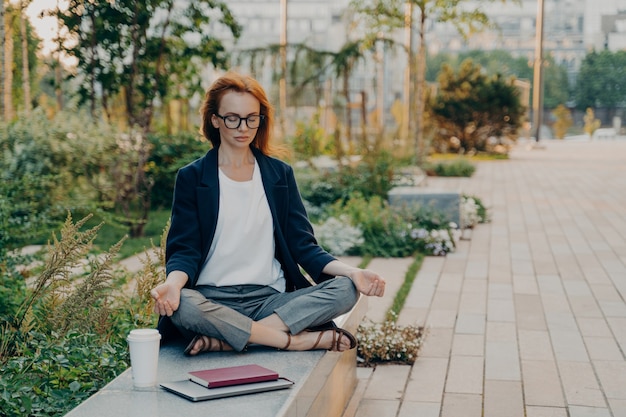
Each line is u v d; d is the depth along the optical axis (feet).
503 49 153.28
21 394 9.33
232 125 10.92
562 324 18.61
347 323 12.05
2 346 11.21
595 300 21.12
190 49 36.35
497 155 89.61
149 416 7.93
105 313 11.75
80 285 11.89
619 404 13.26
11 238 18.83
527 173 66.85
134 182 32.81
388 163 40.68
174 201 10.98
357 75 70.95
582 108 152.46
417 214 31.73
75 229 12.05
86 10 33.01
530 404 13.28
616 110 151.53
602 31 150.00
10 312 14.07
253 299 11.00
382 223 29.94
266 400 8.45
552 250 29.40
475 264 26.86
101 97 35.78
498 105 88.74
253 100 11.03
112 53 34.09
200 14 35.60
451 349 16.61
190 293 10.21
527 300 21.22
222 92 11.03
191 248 10.72
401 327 16.83
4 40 35.99
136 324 13.11
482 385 14.26
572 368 15.23
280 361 9.93
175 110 55.67
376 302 20.99
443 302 21.12
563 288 22.75
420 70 63.46
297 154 43.39
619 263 26.61
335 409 11.75
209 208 10.84
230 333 10.12
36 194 25.64
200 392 8.47
